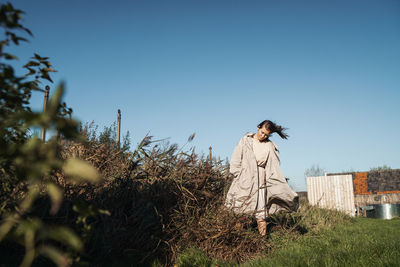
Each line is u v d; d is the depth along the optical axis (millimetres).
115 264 2762
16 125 1373
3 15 1087
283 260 3260
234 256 3564
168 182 3762
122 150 4051
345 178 13867
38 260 2432
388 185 20094
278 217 5633
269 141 5031
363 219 10492
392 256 3205
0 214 1589
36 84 1623
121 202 3164
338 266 2973
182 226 3527
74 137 927
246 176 4637
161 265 3043
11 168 1570
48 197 2439
